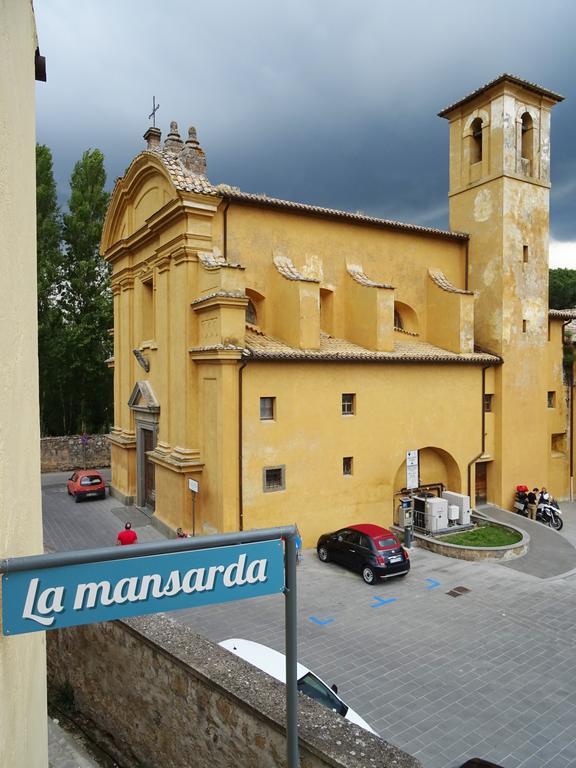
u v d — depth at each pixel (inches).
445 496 870.4
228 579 141.0
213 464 710.5
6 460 113.8
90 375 1471.5
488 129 1000.2
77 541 787.4
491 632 518.9
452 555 729.6
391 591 615.8
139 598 128.7
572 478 1146.0
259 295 824.9
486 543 759.1
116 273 1039.0
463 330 934.4
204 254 754.2
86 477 1032.2
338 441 776.9
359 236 920.9
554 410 1116.5
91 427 1610.5
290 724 164.4
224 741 244.5
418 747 352.5
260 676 252.2
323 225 881.5
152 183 846.5
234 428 689.6
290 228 849.5
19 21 139.7
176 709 268.2
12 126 124.3
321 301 905.5
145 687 287.0
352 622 538.3
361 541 652.7
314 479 754.8
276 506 721.6
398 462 840.3
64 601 119.8
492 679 435.2
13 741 116.6
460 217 1050.1
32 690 156.8
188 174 759.7
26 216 165.0
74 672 346.6
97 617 123.7
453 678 436.1
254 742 231.8
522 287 996.6
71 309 1503.4
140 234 893.8
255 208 816.3
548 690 420.2
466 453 924.0
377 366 816.9
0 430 107.5
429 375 877.2
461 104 1034.7
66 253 1547.7
